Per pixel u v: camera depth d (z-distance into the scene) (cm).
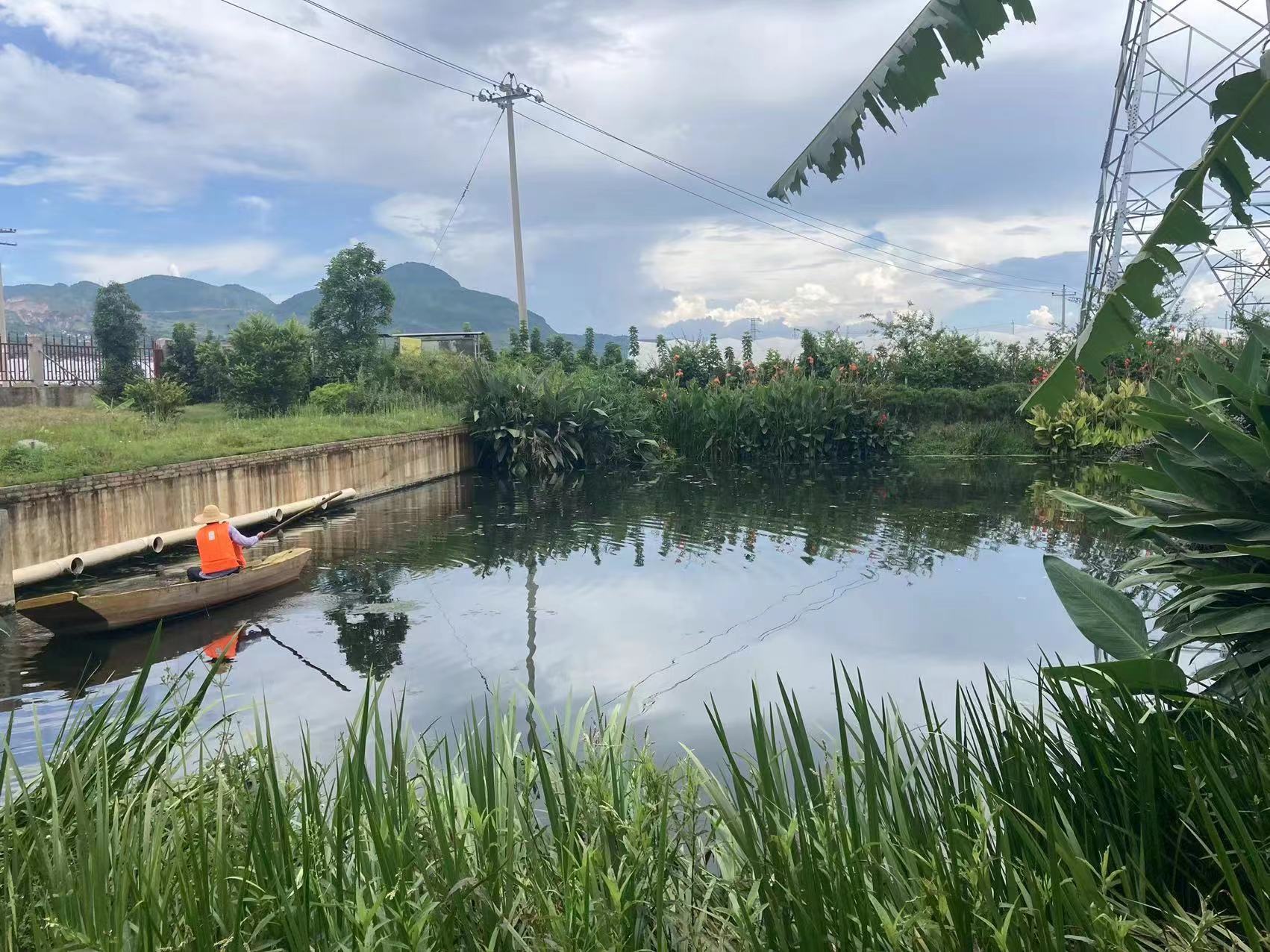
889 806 255
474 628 795
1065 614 805
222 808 245
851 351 2955
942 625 775
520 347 3161
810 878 181
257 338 2212
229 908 192
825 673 641
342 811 227
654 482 2077
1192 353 322
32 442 1228
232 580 902
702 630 776
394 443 1931
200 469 1309
